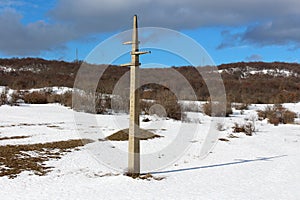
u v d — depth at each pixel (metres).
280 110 38.25
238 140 22.41
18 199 8.53
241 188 10.12
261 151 18.23
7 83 62.84
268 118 35.94
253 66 101.62
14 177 10.80
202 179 11.27
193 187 10.13
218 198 8.97
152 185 10.22
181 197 8.99
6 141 18.23
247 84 69.31
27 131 22.95
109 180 10.73
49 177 11.05
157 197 8.95
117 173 11.90
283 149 19.30
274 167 13.64
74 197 8.80
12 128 24.17
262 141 22.41
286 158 16.02
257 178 11.57
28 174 11.27
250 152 17.78
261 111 40.22
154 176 11.46
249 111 44.03
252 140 22.66
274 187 10.32
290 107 47.78
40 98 44.53
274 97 56.59
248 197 9.12
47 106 40.91
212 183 10.72
